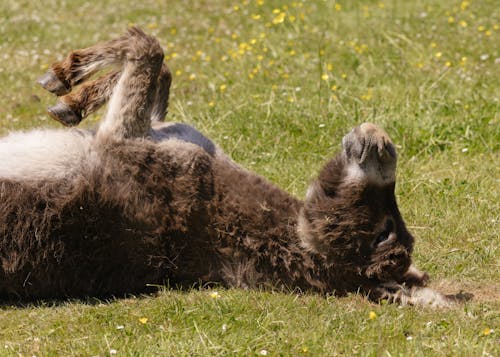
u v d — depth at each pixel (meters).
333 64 27.28
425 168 19.92
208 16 34.88
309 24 32.47
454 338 12.22
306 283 14.30
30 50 29.58
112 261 14.43
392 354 11.73
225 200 14.43
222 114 22.61
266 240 14.30
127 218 14.29
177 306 13.45
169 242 14.48
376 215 13.70
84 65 15.33
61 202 14.02
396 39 29.77
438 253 15.94
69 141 14.54
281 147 20.78
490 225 16.89
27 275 14.14
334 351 11.94
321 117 22.19
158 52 14.98
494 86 25.02
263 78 25.83
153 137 14.79
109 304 14.00
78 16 35.19
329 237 13.78
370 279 13.96
